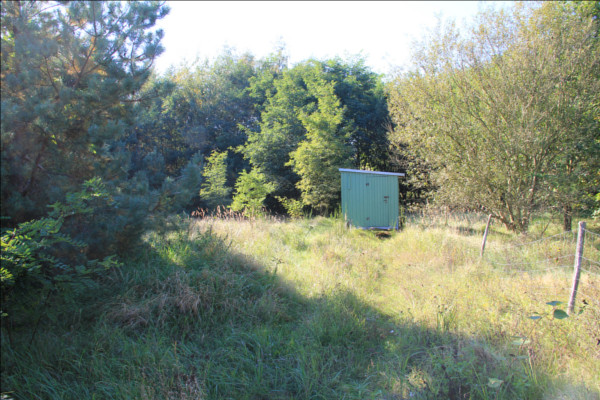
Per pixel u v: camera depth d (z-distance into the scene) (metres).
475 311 4.35
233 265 5.45
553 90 9.30
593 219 11.31
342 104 25.45
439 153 11.23
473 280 5.68
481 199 10.59
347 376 3.33
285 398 3.03
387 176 12.91
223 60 34.34
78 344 3.40
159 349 3.46
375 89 26.83
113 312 3.85
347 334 4.05
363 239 9.89
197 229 6.56
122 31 4.32
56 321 3.64
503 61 9.97
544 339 3.57
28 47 3.48
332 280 5.67
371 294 5.48
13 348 3.25
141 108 4.91
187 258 5.25
